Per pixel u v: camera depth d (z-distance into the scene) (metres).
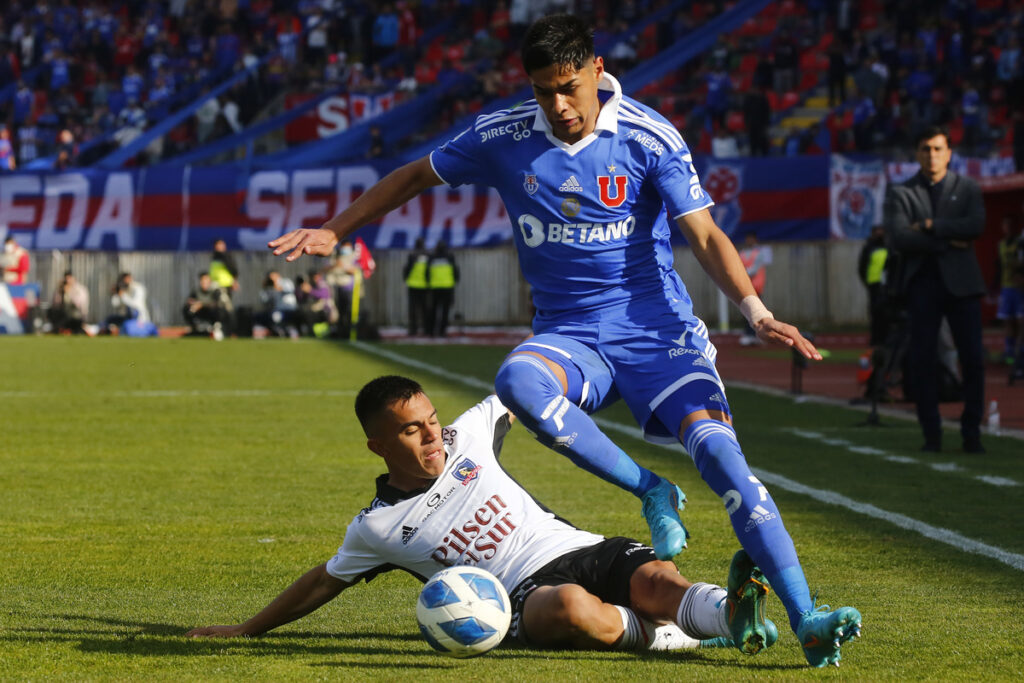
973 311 32.88
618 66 119.75
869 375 47.44
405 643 14.88
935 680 12.95
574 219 15.08
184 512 24.66
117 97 127.50
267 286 90.75
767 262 86.88
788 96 115.69
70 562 19.92
